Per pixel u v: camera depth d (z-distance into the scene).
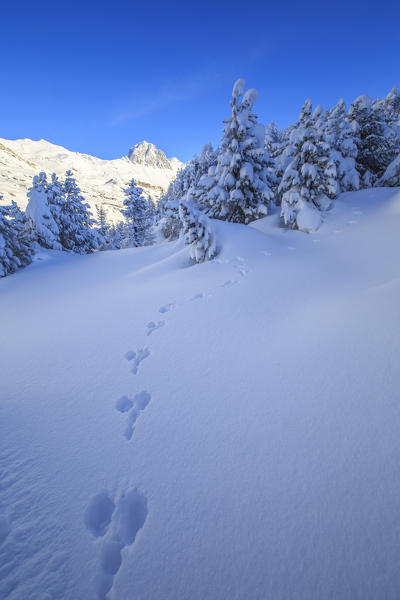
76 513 2.01
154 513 1.91
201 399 3.01
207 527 1.76
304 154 13.50
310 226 12.84
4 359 4.85
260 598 1.39
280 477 1.96
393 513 1.56
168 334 4.80
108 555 1.75
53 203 21.64
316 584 1.38
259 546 1.60
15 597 1.55
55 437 2.78
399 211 11.78
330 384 2.71
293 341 3.65
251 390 2.97
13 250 16.14
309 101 13.14
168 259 11.86
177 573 1.57
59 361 4.50
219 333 4.47
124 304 7.00
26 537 1.87
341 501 1.70
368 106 19.17
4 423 3.06
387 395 2.37
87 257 18.00
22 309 8.02
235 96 14.59
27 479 2.31
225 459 2.22
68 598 1.54
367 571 1.37
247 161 15.74
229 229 11.05
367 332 3.23
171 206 18.19
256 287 6.39
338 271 7.13
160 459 2.35
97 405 3.25
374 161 20.11
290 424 2.41
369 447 2.00
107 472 2.31
